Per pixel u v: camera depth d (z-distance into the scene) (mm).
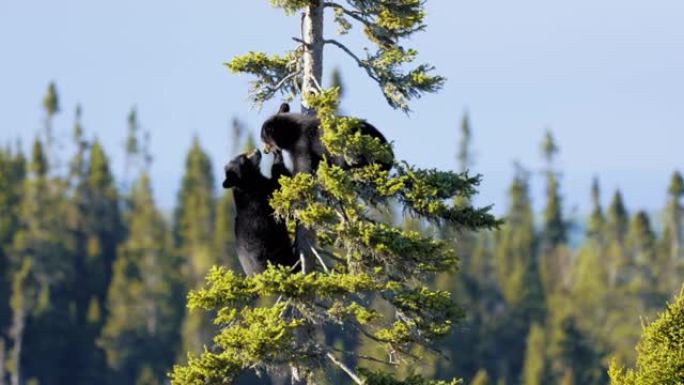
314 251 71750
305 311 69562
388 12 73062
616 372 77250
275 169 71562
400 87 72188
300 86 74312
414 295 70812
